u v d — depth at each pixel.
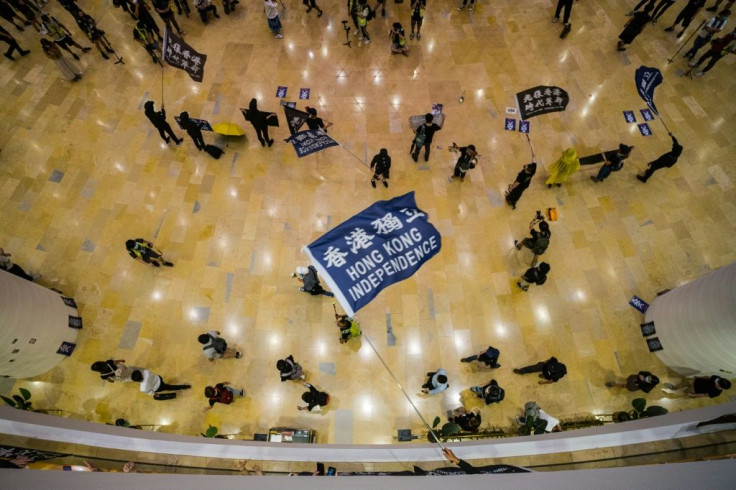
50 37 10.81
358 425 7.77
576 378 8.05
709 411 5.28
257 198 9.99
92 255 9.12
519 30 12.46
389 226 4.93
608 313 8.57
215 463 5.64
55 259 8.98
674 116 10.62
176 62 9.49
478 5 13.03
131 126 10.82
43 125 10.57
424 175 10.25
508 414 7.80
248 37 12.52
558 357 8.25
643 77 8.97
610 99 11.02
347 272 4.78
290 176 10.28
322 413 7.88
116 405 7.84
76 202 9.66
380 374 8.20
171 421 7.77
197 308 8.76
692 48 11.16
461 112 11.09
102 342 8.34
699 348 7.20
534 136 10.64
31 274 8.74
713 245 9.01
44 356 7.64
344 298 4.74
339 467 5.68
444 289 8.92
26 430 4.86
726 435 4.78
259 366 8.29
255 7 13.18
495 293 8.86
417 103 11.27
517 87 11.42
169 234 9.49
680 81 11.14
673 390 7.79
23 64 11.45
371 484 3.18
